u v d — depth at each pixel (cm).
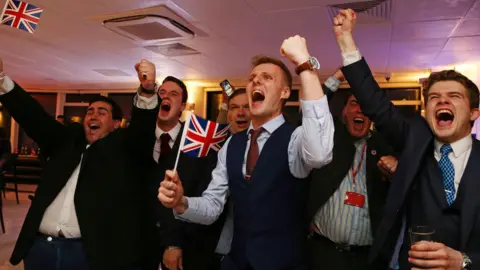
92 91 961
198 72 700
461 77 133
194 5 377
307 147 118
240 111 230
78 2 381
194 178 200
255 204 131
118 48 549
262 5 371
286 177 132
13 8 180
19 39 525
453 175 128
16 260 182
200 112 856
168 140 226
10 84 184
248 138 147
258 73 138
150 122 179
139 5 384
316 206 192
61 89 963
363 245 185
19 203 683
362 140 202
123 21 424
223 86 242
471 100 132
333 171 192
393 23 414
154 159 222
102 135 198
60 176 186
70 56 612
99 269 172
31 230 182
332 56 546
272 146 135
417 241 112
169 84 229
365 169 192
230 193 150
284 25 426
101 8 395
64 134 201
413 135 138
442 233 124
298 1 358
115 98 968
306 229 144
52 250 179
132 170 188
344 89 733
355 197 187
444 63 587
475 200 120
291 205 133
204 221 142
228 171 143
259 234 131
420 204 131
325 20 405
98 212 178
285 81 141
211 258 183
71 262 178
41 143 201
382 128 150
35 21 184
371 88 148
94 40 513
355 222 184
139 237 186
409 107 731
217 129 147
